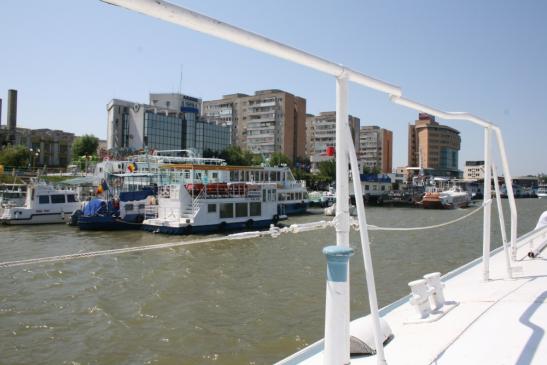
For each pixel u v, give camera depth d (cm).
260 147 11838
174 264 2162
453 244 2938
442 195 7331
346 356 322
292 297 1559
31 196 3944
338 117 337
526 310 576
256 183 3884
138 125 9525
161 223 3375
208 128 10619
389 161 15750
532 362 412
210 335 1198
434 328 542
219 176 4509
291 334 1202
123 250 393
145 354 1081
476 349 454
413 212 6581
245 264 2170
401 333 536
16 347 1127
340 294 320
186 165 3650
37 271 1972
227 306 1456
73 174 5766
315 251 2567
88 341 1163
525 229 4056
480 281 798
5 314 1379
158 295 1591
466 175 17312
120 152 6019
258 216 3856
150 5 230
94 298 1553
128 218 3622
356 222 378
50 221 3988
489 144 763
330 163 9094
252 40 272
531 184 18500
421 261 2281
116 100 9594
